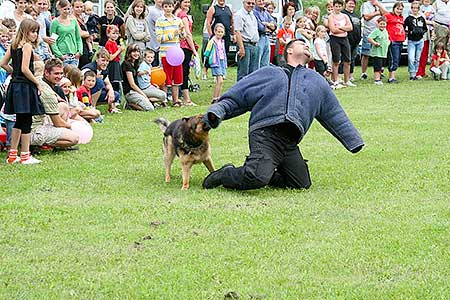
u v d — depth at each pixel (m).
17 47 8.83
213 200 7.24
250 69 15.82
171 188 7.81
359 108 13.87
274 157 7.52
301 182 7.70
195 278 5.19
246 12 15.48
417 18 18.91
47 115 9.87
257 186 7.45
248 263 5.49
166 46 14.34
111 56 13.66
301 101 7.54
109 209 6.90
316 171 8.59
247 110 7.75
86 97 12.42
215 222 6.49
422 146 10.09
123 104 14.47
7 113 8.86
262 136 7.53
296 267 5.41
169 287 5.04
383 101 14.88
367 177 8.28
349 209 6.93
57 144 9.76
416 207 6.99
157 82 14.34
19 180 8.16
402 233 6.17
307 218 6.63
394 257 5.60
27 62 8.80
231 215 6.69
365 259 5.56
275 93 7.55
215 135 11.03
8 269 5.37
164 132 8.16
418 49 19.05
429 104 14.38
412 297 4.88
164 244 5.90
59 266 5.43
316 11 19.11
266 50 16.06
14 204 7.04
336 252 5.70
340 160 9.20
